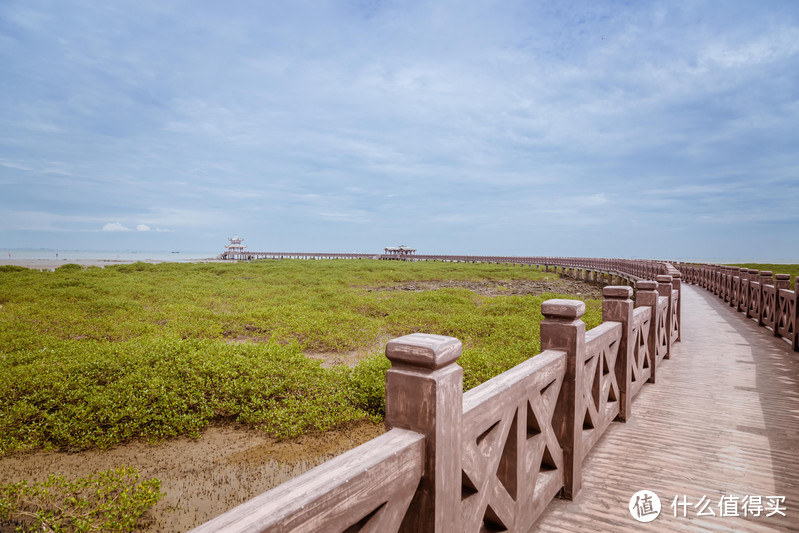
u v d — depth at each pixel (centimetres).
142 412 520
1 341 848
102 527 347
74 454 479
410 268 4091
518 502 212
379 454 125
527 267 4750
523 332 997
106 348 727
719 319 1105
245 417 545
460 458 152
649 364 552
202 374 619
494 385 196
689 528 257
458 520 153
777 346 782
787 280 866
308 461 472
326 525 106
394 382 147
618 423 418
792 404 473
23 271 2531
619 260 3098
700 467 332
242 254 6944
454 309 1408
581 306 277
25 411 508
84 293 1608
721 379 571
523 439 216
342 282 2662
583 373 289
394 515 130
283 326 1122
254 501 100
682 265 3103
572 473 279
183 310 1312
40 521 348
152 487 402
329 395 593
